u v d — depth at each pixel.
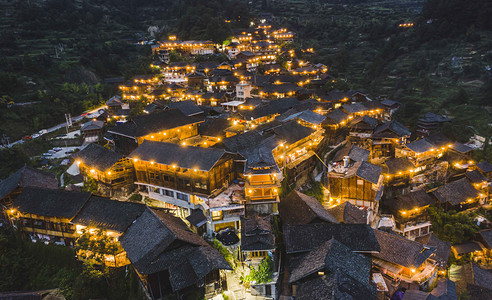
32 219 47.00
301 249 41.03
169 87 105.31
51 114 116.38
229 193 49.28
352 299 31.62
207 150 48.53
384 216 59.47
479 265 57.84
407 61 154.38
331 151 75.31
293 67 140.50
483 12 150.12
